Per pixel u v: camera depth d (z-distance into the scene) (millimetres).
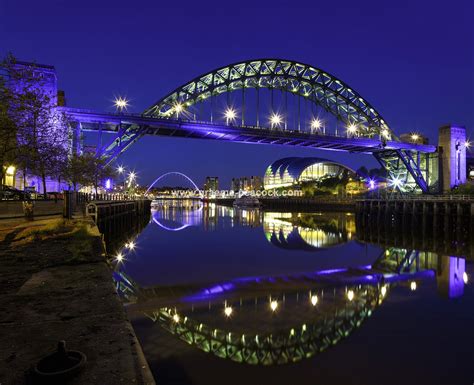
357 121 101312
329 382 9047
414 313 14336
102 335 5227
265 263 25625
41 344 4891
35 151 28984
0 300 7000
